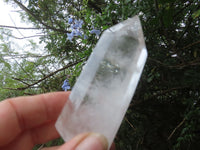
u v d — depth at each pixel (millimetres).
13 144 109
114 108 69
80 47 260
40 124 122
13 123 105
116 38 70
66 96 125
